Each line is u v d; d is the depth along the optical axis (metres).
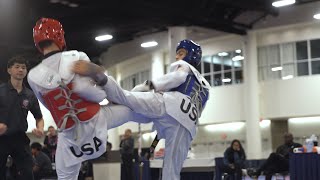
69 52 4.21
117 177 12.69
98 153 4.21
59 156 4.24
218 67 26.28
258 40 25.14
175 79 4.56
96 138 4.14
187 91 4.68
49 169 11.91
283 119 25.22
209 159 11.05
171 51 20.83
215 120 25.95
